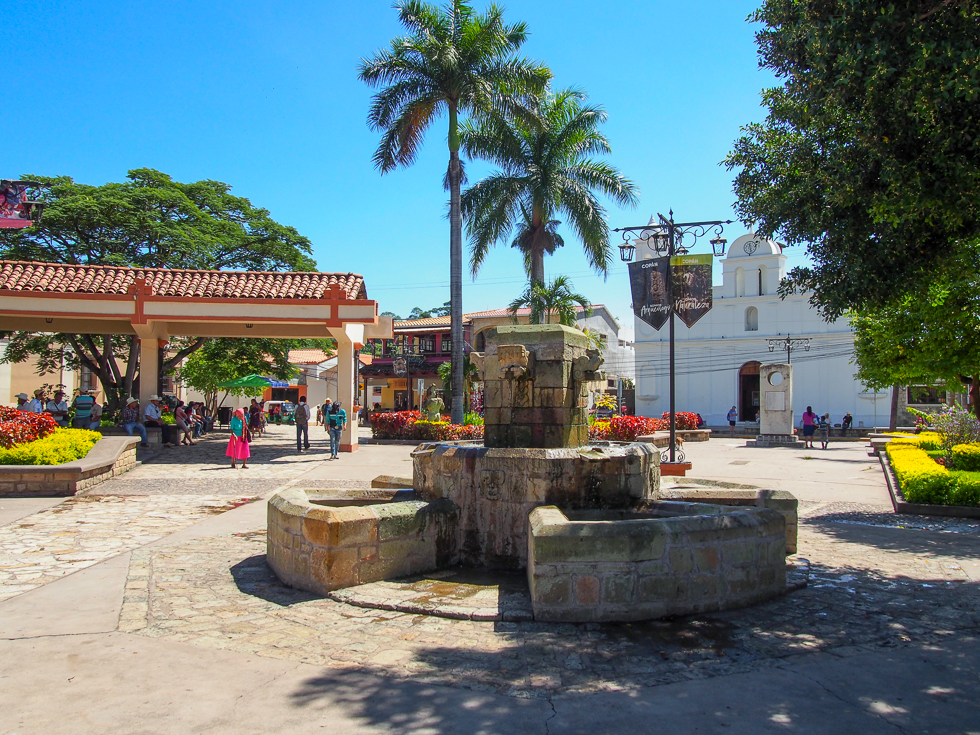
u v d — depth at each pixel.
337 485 12.62
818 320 33.91
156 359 18.06
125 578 5.90
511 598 5.15
